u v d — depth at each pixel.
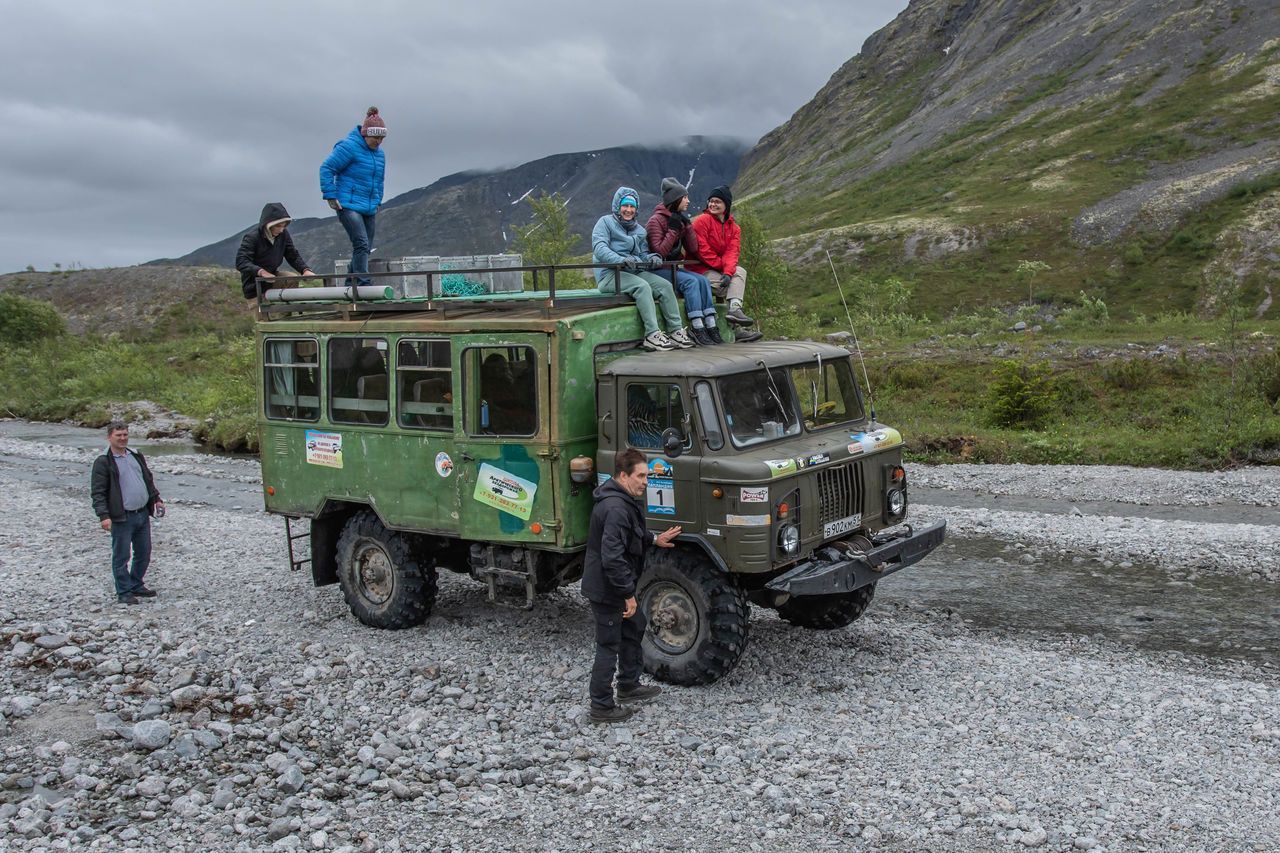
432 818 6.33
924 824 6.05
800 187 168.88
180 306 92.00
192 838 6.15
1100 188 104.06
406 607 9.92
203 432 32.81
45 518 18.06
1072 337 36.03
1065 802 6.27
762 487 7.75
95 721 7.81
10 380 48.62
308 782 6.85
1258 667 9.26
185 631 10.18
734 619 8.09
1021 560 13.78
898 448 9.25
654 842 5.96
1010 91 159.12
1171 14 156.75
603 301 9.08
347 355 9.97
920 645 9.59
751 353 8.59
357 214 11.53
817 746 7.18
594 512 7.56
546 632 9.99
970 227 99.44
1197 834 5.85
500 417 8.88
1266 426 21.56
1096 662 9.32
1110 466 21.47
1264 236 81.19
